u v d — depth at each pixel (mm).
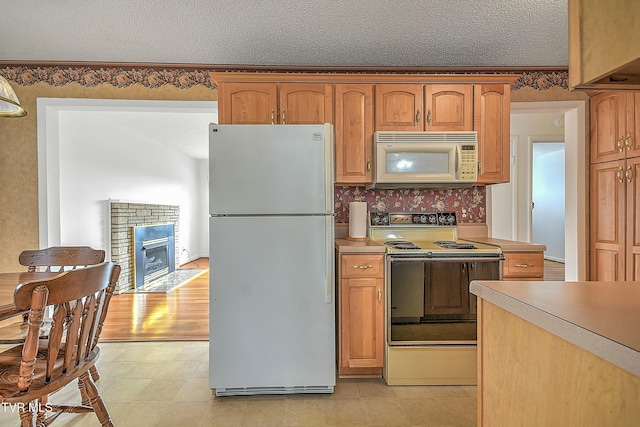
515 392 930
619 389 618
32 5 2057
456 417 1833
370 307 2182
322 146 1974
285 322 1978
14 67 2842
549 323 768
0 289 1560
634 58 683
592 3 791
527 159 4809
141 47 2602
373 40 2494
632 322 712
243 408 1909
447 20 2240
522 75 2943
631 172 2459
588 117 2900
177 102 2902
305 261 1975
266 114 2453
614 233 2617
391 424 1771
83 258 2082
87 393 1574
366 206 2648
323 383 2006
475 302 2180
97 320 1583
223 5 2070
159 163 5844
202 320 3404
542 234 7109
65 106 2869
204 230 7879
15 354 1524
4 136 2840
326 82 2477
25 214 2855
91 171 4070
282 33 2398
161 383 2195
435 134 2441
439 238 2760
